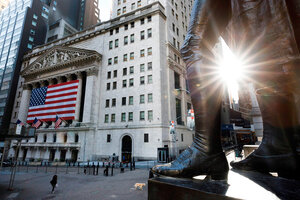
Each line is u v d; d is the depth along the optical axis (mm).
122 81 33344
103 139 31750
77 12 88062
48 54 44031
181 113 34750
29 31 58281
